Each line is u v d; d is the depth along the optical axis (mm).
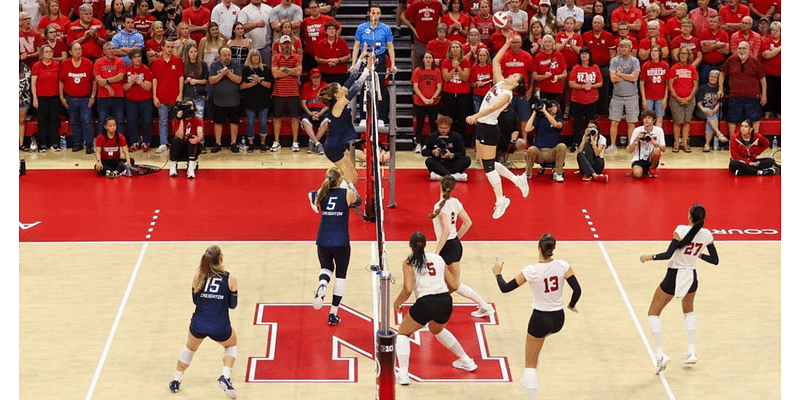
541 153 21125
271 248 17531
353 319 14938
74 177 21297
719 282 16219
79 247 17469
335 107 15891
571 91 23250
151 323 14711
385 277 11562
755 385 13133
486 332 14547
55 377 13141
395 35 25375
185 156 21219
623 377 13367
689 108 23141
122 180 21109
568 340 14352
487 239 17938
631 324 14812
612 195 20281
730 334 14500
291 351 13969
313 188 20703
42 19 23812
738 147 21609
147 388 12945
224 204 19688
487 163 16031
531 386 12383
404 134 23906
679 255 13266
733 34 23453
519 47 22719
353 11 26109
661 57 23453
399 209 19391
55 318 14789
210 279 12555
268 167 22125
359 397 12805
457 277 14516
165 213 19156
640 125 23656
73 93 22688
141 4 23953
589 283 16141
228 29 23656
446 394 12906
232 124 23125
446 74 22844
